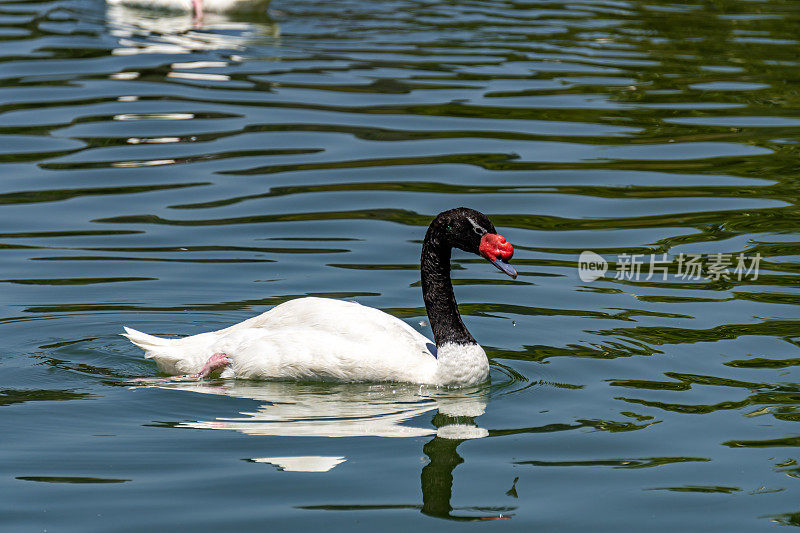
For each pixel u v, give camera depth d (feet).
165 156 57.31
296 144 59.52
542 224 49.44
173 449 29.60
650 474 28.43
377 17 91.15
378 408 33.01
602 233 48.37
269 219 49.62
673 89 69.62
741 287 42.47
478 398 33.68
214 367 35.12
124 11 90.17
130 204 51.21
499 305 41.16
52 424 31.09
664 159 57.67
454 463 29.04
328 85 69.41
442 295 34.96
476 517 26.13
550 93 68.44
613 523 25.96
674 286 42.70
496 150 58.95
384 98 67.21
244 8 90.68
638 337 38.04
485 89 69.05
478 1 99.19
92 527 25.39
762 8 94.94
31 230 47.78
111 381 34.63
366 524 25.72
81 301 40.65
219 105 65.10
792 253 45.85
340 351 34.65
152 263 44.34
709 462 29.07
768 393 33.42
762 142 59.98
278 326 35.96
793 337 37.76
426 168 56.34
